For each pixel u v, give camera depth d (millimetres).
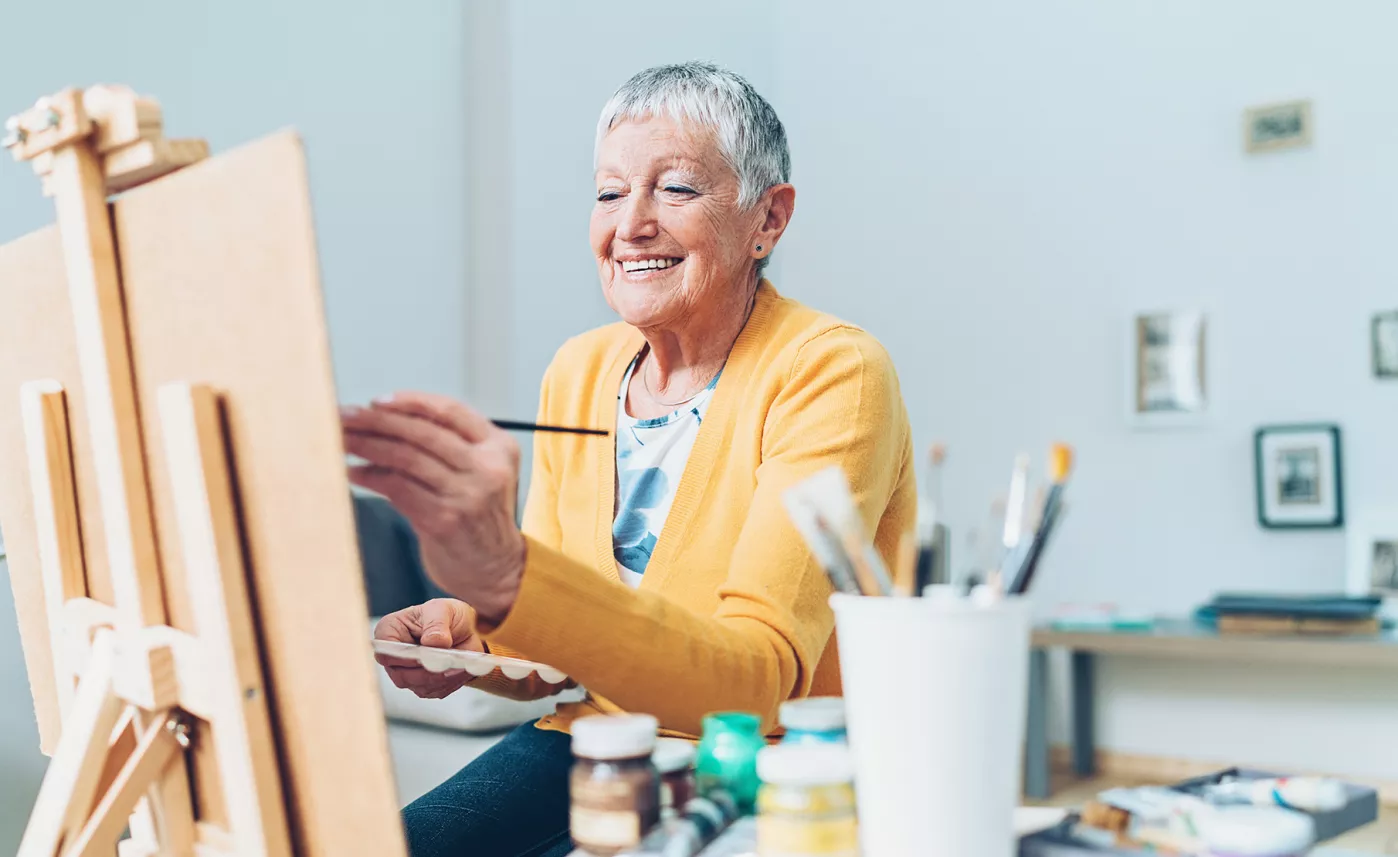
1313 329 3406
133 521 682
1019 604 562
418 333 3068
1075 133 3750
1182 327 3568
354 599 562
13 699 2102
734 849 646
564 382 1290
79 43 2371
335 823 605
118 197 685
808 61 4211
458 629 1092
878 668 562
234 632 612
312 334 556
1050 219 3779
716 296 1157
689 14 3848
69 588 778
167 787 699
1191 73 3586
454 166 3191
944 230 3943
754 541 958
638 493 1170
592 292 3453
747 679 843
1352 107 3373
